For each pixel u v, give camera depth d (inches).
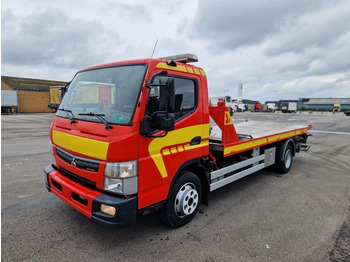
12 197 173.9
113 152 99.5
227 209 164.6
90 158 109.0
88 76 133.0
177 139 124.2
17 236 124.3
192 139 134.0
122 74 116.1
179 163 127.0
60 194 125.8
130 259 108.8
